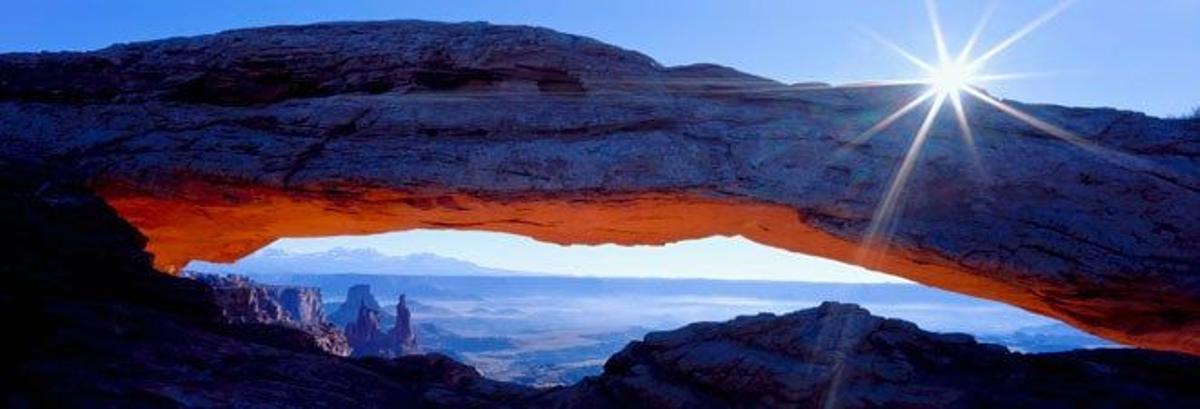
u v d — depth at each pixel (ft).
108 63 61.52
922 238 52.85
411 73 59.52
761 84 59.52
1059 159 54.75
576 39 60.70
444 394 48.91
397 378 54.08
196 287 54.85
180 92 60.08
